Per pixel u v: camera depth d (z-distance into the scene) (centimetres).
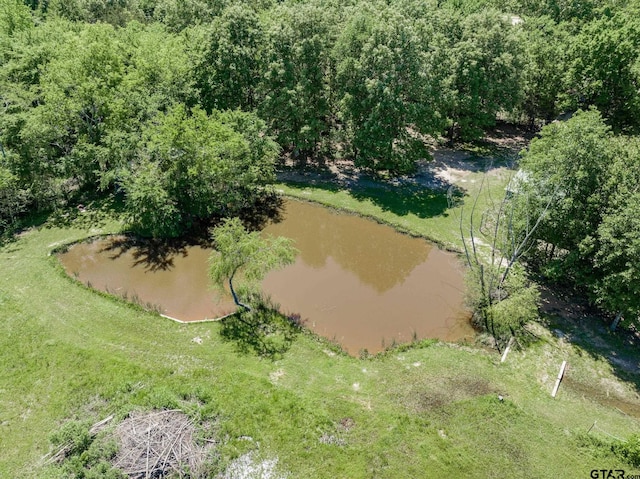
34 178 3778
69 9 6419
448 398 2352
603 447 2109
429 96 4084
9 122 3619
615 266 2573
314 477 1989
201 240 3625
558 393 2403
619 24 4469
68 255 3422
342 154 4559
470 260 3325
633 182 2617
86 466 1878
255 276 2645
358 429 2191
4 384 2373
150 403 2167
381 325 2886
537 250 3170
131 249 3506
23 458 2033
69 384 2373
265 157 3803
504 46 4328
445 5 5450
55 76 3919
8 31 5159
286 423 2200
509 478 1995
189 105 4228
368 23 3978
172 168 3422
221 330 2762
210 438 2103
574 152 2712
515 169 4469
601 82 4244
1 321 2756
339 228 3800
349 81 4103
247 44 4225
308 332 2773
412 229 3697
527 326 2797
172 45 4447
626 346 2681
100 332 2720
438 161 4691
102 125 3812
